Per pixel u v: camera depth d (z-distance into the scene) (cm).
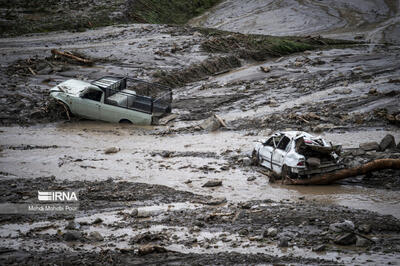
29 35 7762
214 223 2136
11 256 1816
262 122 4044
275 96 5078
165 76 5822
